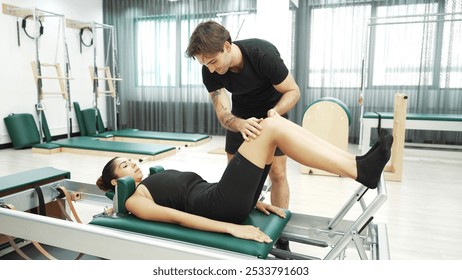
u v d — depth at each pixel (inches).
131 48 276.8
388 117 166.6
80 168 161.3
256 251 49.5
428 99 214.2
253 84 68.6
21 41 215.9
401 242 88.7
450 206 115.3
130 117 286.0
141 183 64.0
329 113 149.3
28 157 185.6
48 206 90.9
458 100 209.3
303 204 116.1
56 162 173.6
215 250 49.9
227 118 64.1
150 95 277.9
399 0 211.5
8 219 60.6
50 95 237.5
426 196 125.6
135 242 50.4
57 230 56.2
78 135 261.0
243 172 53.6
